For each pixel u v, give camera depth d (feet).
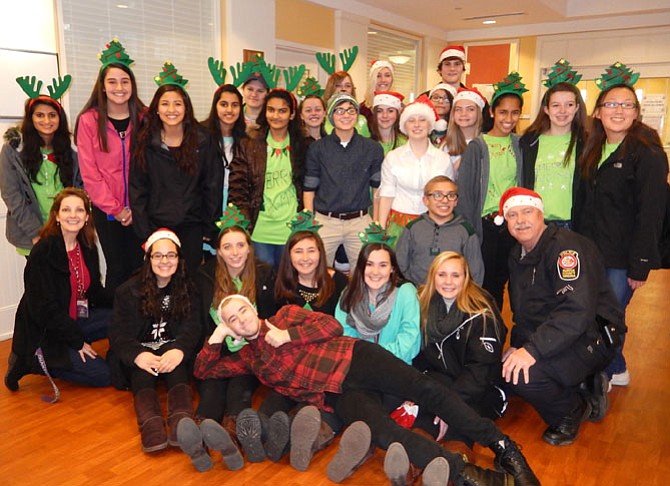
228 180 10.39
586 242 7.58
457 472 6.32
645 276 8.18
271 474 6.91
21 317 8.72
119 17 12.90
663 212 8.16
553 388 7.38
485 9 20.86
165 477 6.85
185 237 9.91
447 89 12.40
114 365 8.80
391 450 6.15
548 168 9.05
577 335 7.16
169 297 8.71
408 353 7.73
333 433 7.25
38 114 10.17
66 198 8.75
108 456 7.30
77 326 8.93
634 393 9.01
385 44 22.39
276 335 7.30
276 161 10.24
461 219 9.05
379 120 11.11
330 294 8.61
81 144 9.65
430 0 19.36
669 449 7.41
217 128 10.32
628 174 8.21
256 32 15.90
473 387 7.27
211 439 6.64
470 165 9.43
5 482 6.73
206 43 15.06
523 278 7.91
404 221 9.88
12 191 10.25
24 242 10.53
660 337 11.55
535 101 24.66
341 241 10.21
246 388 7.88
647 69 22.22
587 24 22.86
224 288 8.67
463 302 7.50
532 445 7.53
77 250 9.38
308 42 18.01
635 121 8.35
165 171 9.60
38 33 11.27
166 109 9.30
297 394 7.43
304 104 10.96
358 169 10.03
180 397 7.75
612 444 7.53
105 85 9.44
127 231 10.37
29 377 9.73
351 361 7.24
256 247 10.47
